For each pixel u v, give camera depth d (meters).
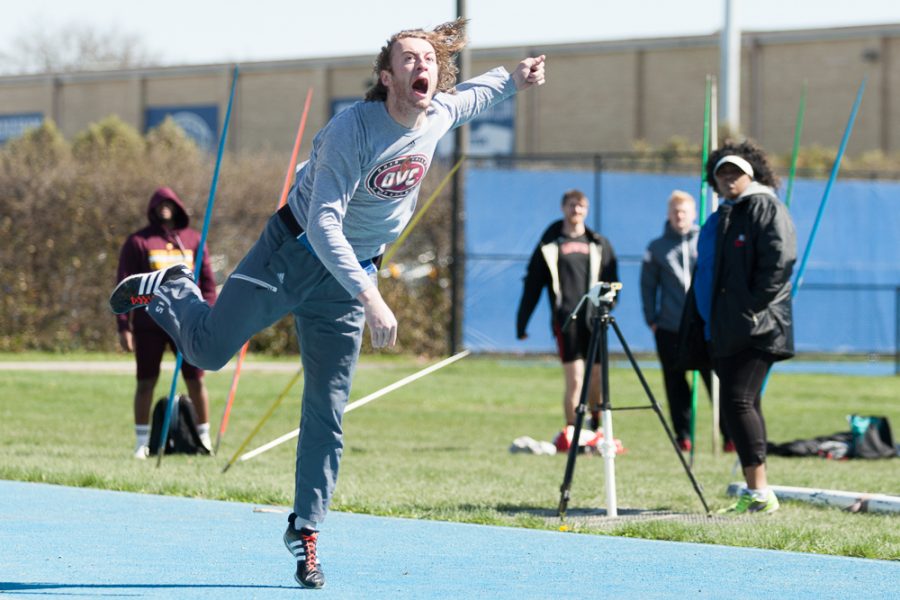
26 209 37.56
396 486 14.31
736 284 12.52
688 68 64.50
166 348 18.03
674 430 19.95
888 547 10.48
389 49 8.15
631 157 38.78
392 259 38.19
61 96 76.12
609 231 38.78
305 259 8.41
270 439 20.05
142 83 74.19
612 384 31.91
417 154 8.35
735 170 12.73
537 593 8.51
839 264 41.47
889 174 41.88
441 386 30.66
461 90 8.82
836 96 62.06
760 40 63.16
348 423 23.00
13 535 10.61
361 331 8.73
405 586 8.70
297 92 70.94
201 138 72.75
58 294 37.88
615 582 8.95
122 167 38.38
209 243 37.78
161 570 9.13
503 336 37.97
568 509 12.91
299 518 8.66
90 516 11.75
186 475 14.80
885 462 18.25
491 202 37.94
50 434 19.72
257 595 8.30
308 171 8.39
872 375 36.62
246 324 8.53
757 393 12.88
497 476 15.59
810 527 11.59
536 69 9.06
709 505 13.30
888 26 61.28
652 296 19.86
